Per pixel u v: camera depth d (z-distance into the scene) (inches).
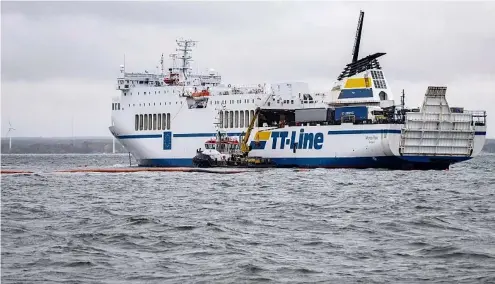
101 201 5462.6
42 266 3009.4
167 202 5305.1
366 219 4242.1
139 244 3474.4
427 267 2945.4
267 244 3435.0
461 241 3467.0
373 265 2989.7
